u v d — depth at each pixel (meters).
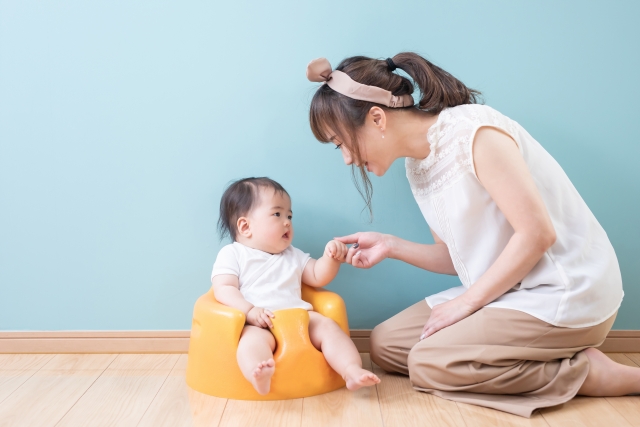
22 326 1.53
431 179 1.25
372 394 1.22
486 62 1.47
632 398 1.18
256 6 1.47
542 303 1.14
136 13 1.46
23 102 1.48
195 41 1.47
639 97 1.47
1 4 1.46
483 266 1.23
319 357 1.22
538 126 1.49
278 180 1.52
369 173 1.52
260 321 1.24
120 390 1.25
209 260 1.52
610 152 1.49
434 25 1.47
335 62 1.48
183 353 1.53
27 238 1.51
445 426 1.05
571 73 1.47
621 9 1.46
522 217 1.11
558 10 1.46
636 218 1.50
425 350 1.21
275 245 1.42
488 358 1.14
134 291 1.53
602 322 1.17
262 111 1.50
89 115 1.48
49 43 1.47
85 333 1.52
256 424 1.07
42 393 1.24
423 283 1.55
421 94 1.29
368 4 1.46
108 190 1.50
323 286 1.50
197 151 1.50
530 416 1.09
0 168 1.49
